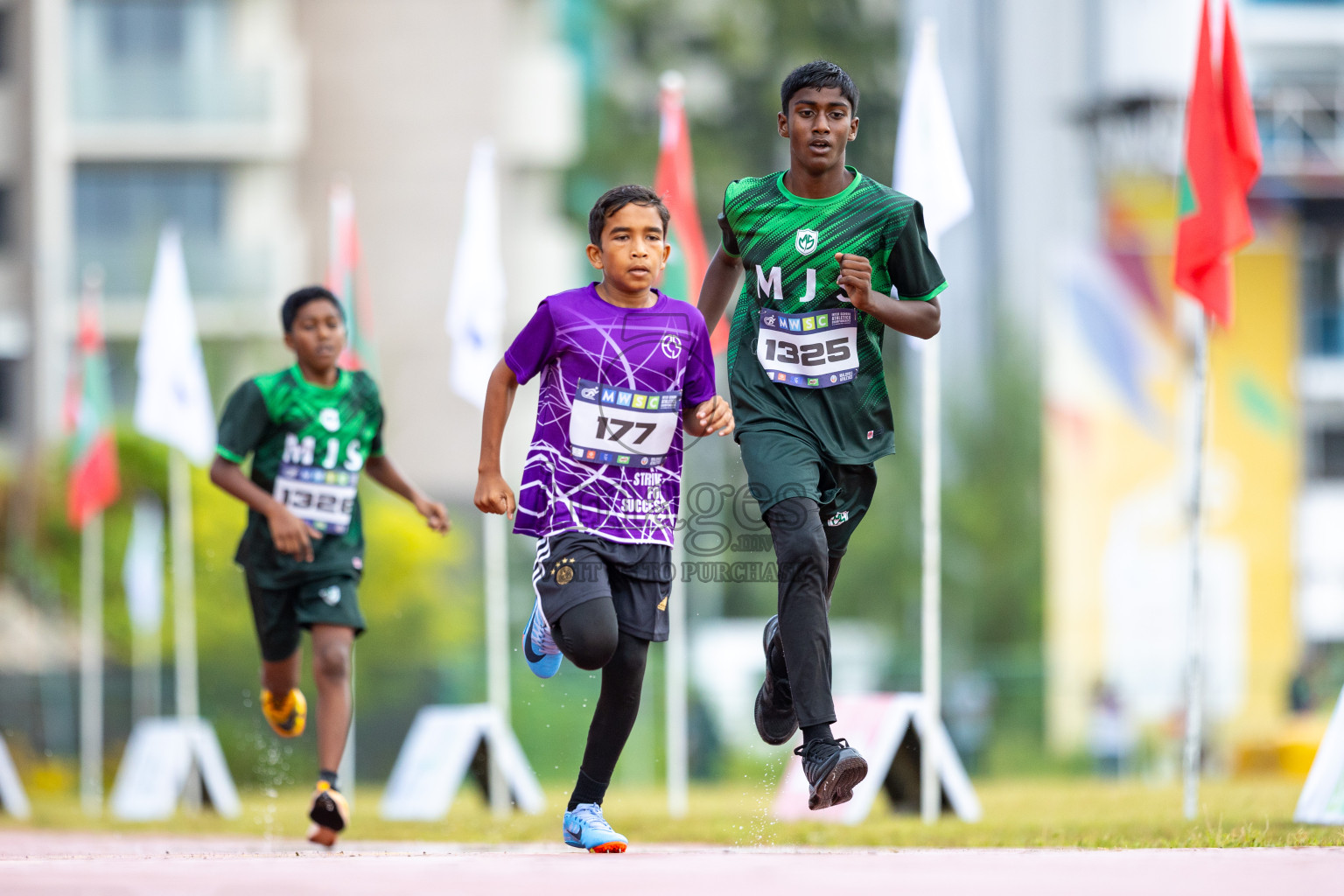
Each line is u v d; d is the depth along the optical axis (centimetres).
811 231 1641
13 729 7100
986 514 10594
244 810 3766
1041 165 11375
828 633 1581
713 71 12706
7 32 10306
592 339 1609
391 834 2522
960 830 2300
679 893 1081
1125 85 10006
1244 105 2809
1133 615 8544
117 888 1116
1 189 10288
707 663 7800
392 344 10612
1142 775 7662
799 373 1642
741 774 7494
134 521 7994
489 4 10762
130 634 7962
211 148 10288
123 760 6981
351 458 2317
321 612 2273
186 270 10062
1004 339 10919
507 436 10575
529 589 9288
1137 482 8594
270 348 9031
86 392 5134
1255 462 8594
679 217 3678
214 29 10469
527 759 7406
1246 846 1725
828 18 12688
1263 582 8556
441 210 10712
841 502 1675
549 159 11000
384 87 10750
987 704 7969
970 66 11669
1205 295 2820
